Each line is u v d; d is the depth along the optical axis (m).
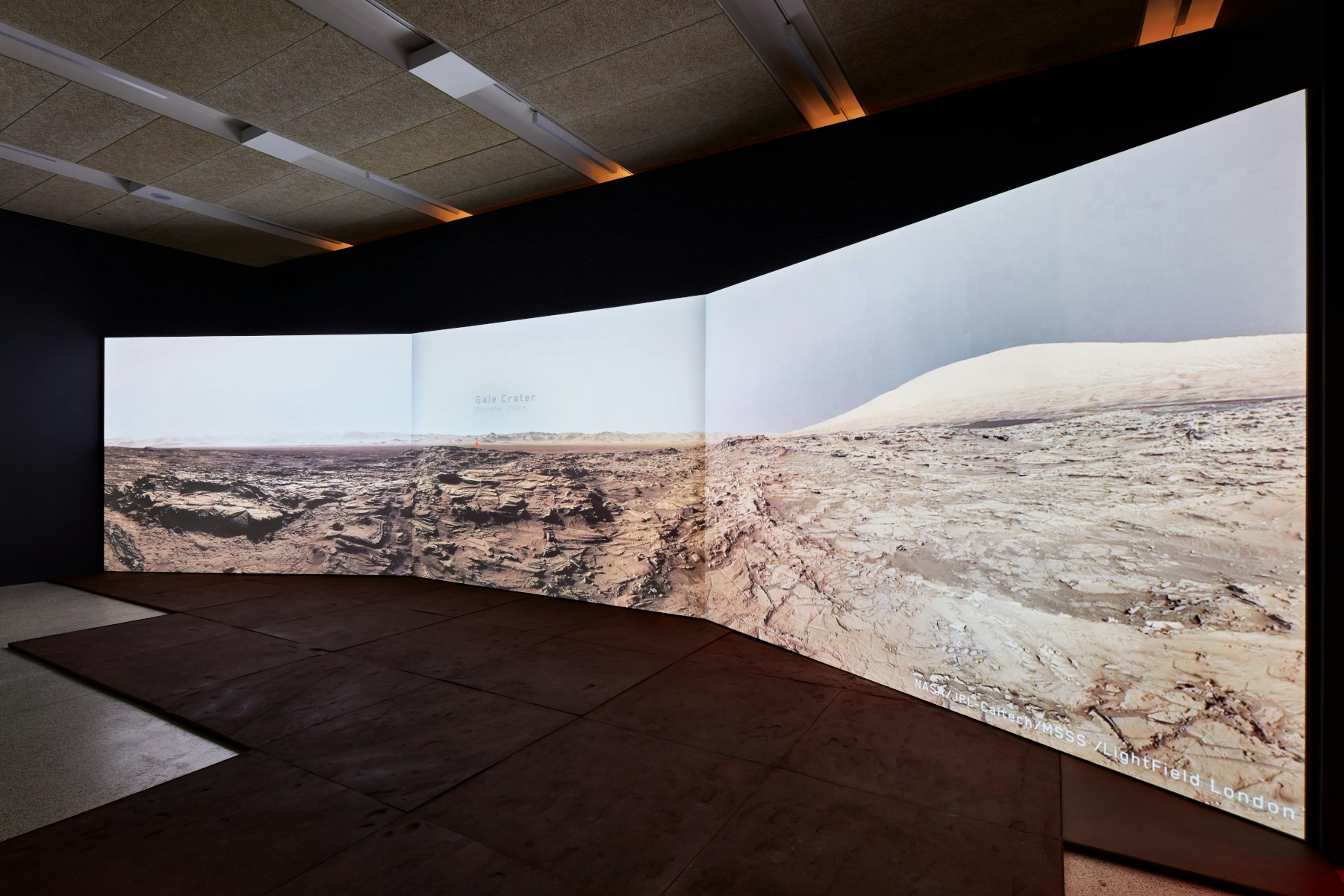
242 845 2.11
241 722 3.07
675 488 5.13
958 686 3.13
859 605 3.65
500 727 3.03
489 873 1.97
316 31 3.60
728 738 2.90
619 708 3.24
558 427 5.72
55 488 6.78
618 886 1.91
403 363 6.65
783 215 4.79
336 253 7.45
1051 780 2.51
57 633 4.63
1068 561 2.71
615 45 3.73
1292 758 2.14
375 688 3.53
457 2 3.36
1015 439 2.89
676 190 5.26
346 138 4.84
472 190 5.82
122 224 6.76
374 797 2.41
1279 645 2.17
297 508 6.79
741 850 2.08
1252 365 2.22
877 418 3.52
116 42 3.65
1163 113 3.53
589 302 5.66
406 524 6.66
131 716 3.22
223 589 6.10
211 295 7.75
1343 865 1.99
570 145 5.05
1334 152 2.04
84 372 6.95
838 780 2.52
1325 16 2.06
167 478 6.93
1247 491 2.24
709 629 4.73
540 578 5.83
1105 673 2.59
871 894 1.88
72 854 2.06
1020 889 1.89
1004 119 4.03
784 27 3.63
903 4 3.40
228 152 5.10
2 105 4.38
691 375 5.09
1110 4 3.36
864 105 4.39
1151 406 2.47
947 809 2.31
